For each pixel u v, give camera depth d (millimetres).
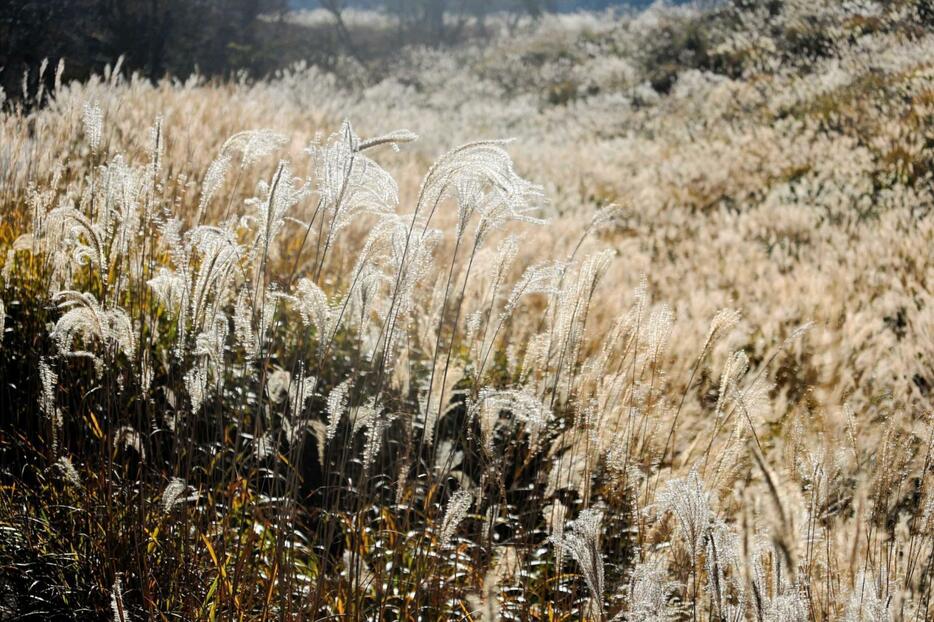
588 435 3521
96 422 3508
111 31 20938
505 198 3055
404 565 3535
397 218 3016
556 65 30109
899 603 2551
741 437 3170
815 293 7746
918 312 7379
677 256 10555
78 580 3100
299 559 3631
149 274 4254
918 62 18641
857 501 2936
